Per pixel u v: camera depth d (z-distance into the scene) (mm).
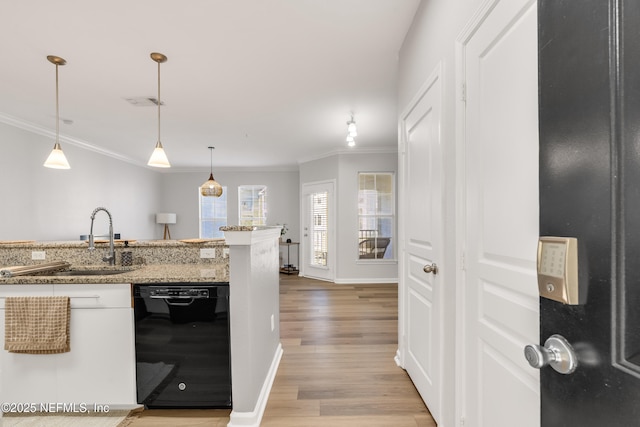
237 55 2404
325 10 1914
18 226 3793
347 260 5672
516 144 977
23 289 1852
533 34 892
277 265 2650
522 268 952
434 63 1654
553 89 588
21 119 3783
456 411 1400
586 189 513
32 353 1851
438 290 1629
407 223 2240
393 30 2129
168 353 1866
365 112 3670
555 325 582
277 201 7480
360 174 5688
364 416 1848
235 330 1774
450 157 1469
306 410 1911
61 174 4504
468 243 1308
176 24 2018
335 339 3021
